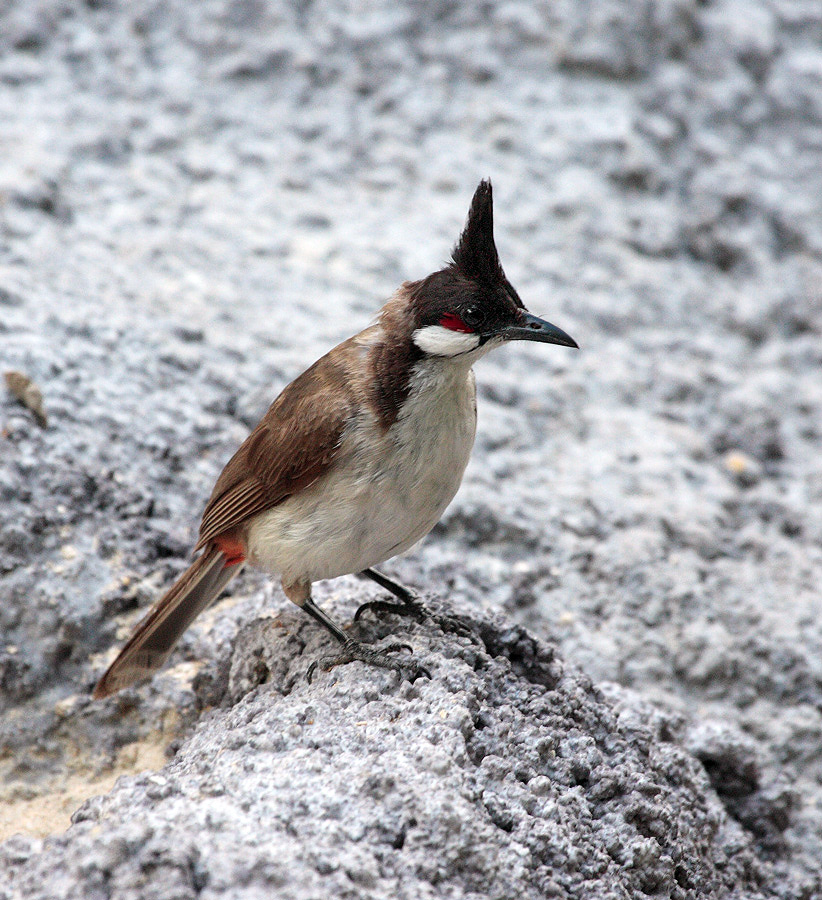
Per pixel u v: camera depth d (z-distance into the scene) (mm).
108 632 8742
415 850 5598
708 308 14312
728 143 16422
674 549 10688
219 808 5711
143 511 9445
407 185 14797
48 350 10133
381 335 7145
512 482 11055
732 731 8703
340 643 7285
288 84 15664
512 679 7297
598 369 12867
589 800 6750
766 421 12820
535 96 15875
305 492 7145
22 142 13594
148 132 14484
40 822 7734
